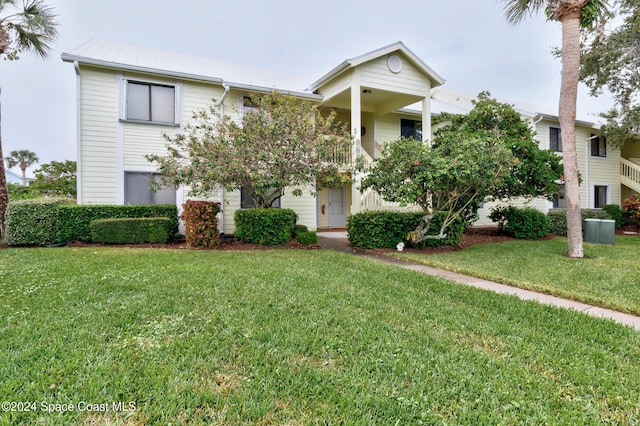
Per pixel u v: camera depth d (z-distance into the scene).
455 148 7.89
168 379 2.31
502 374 2.53
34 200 9.09
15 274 5.05
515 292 4.98
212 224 8.68
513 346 3.03
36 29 10.26
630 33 12.22
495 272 6.20
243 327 3.20
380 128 14.29
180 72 10.41
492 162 7.82
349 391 2.26
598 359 2.83
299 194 9.20
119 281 4.66
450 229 9.45
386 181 8.16
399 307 3.98
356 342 2.98
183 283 4.63
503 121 11.05
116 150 9.97
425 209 8.94
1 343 2.74
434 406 2.14
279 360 2.64
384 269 6.09
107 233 8.80
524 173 10.18
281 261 6.54
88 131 9.65
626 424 2.03
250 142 8.41
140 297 3.99
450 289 4.87
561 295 4.82
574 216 7.91
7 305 3.64
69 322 3.19
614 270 6.37
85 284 4.48
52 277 4.88
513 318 3.79
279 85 12.66
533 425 1.99
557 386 2.39
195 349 2.74
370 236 9.04
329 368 2.55
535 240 11.02
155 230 9.13
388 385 2.34
